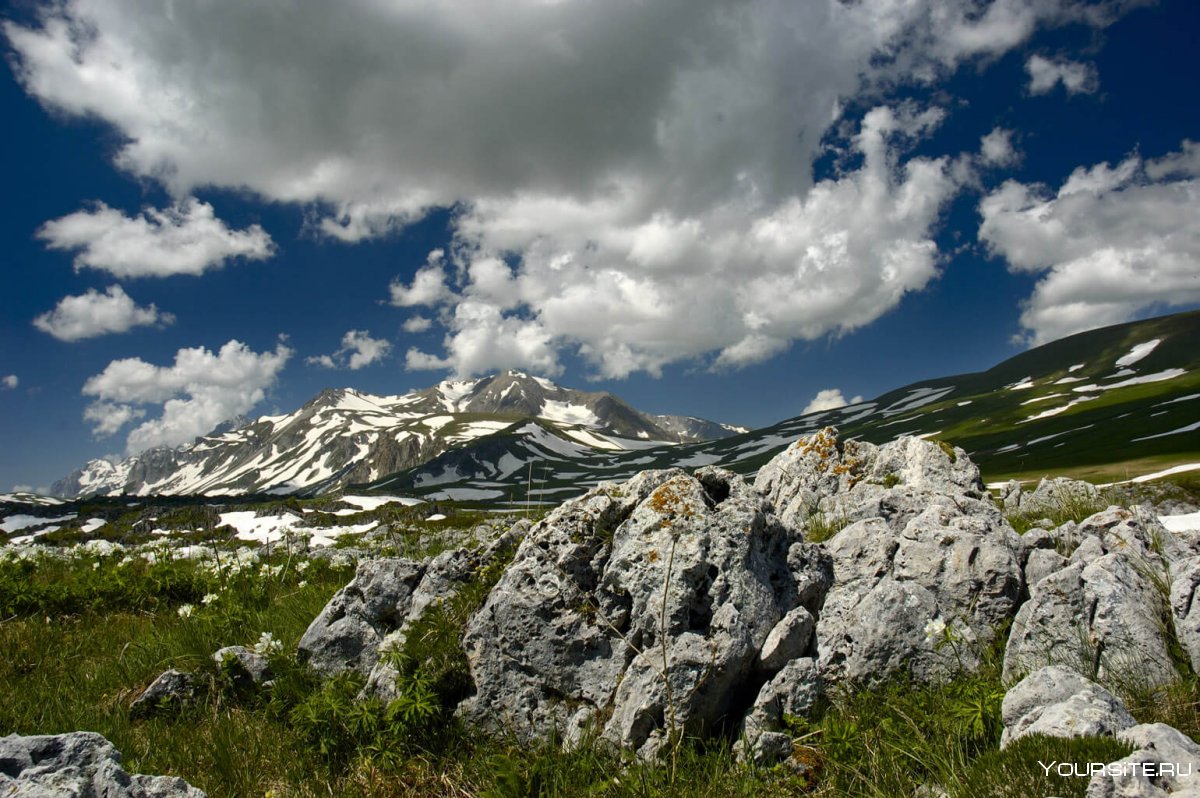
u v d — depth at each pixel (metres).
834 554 8.51
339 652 8.78
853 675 6.90
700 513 7.59
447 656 7.68
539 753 6.52
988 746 5.40
